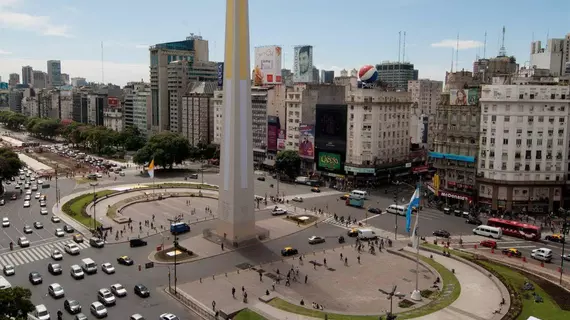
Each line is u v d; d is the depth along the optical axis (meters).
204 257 107.75
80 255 108.88
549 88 145.50
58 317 76.75
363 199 162.75
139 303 83.31
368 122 187.50
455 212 147.38
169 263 103.88
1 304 65.81
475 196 154.88
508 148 146.62
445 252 107.88
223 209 118.56
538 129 146.50
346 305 82.62
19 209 152.25
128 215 145.12
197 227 133.50
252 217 118.75
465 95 157.62
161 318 75.25
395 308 81.06
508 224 126.88
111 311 79.94
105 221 137.50
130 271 99.00
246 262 104.81
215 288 89.94
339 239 120.62
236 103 112.31
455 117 160.00
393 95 197.88
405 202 163.62
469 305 80.00
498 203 149.25
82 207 152.25
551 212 148.88
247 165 115.81
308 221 139.00
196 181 199.38
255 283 92.69
